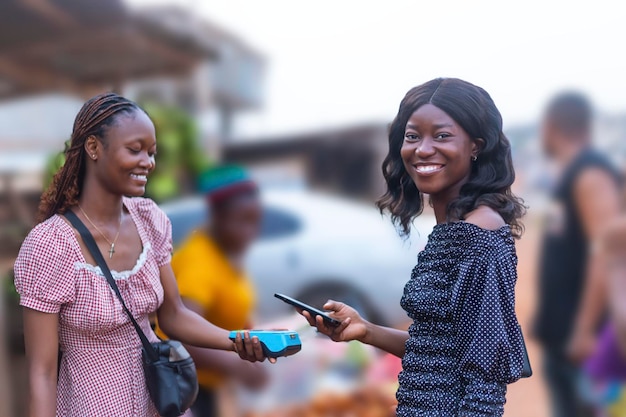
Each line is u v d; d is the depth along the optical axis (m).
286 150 4.57
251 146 4.51
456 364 1.72
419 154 1.81
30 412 1.86
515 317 1.68
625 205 2.85
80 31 3.97
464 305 1.69
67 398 1.94
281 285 4.38
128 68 4.36
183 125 3.74
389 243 4.58
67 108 4.45
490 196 1.80
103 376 1.94
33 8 3.73
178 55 4.28
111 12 3.86
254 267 4.33
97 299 1.90
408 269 4.57
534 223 3.33
